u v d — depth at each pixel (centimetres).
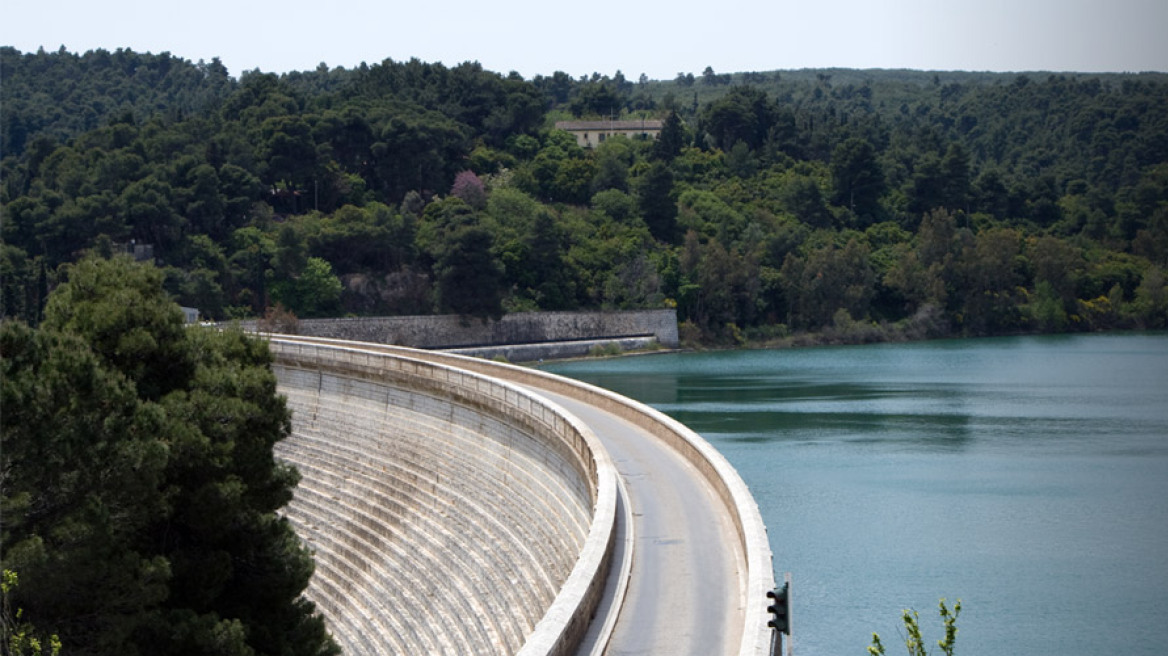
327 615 9144
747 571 5303
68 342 5216
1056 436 16112
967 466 14000
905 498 12350
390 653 8112
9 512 4588
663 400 19762
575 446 7531
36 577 4672
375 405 11712
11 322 5078
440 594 8412
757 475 13500
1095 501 12219
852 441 15675
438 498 9888
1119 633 8506
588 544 5262
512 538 8362
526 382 12431
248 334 6788
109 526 4766
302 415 12850
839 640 8344
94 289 6084
